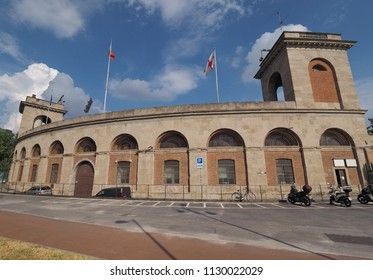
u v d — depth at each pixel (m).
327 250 6.01
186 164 21.48
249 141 21.03
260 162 20.41
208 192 20.20
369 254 5.70
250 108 21.67
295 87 22.62
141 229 8.26
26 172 31.41
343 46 24.14
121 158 23.39
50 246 6.14
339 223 9.53
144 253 5.66
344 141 21.56
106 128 24.59
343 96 22.69
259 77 31.89
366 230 8.30
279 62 25.83
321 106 22.25
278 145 21.38
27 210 12.93
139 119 23.58
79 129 26.27
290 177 20.39
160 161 22.12
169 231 7.99
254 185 19.86
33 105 40.78
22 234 7.43
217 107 22.06
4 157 53.00
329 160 20.66
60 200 18.39
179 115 22.53
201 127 21.94
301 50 24.00
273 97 28.75
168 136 23.06
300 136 20.94
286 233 7.82
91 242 6.56
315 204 16.08
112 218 10.45
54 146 29.02
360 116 21.78
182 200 18.78
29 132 33.25
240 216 11.12
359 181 20.23
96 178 23.36
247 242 6.71
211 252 5.79
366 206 14.78
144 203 16.45
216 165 21.00
